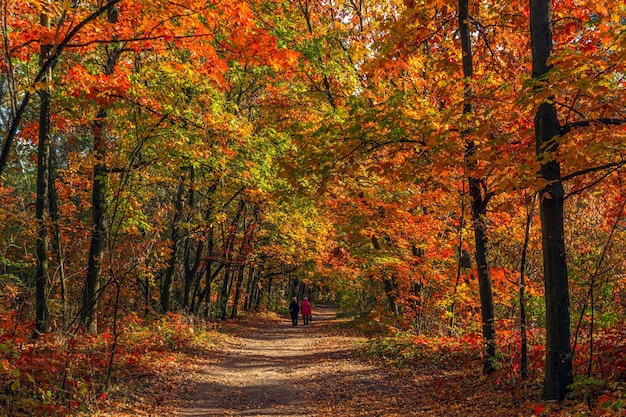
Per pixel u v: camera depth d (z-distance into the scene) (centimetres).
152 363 1170
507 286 1054
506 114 744
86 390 782
